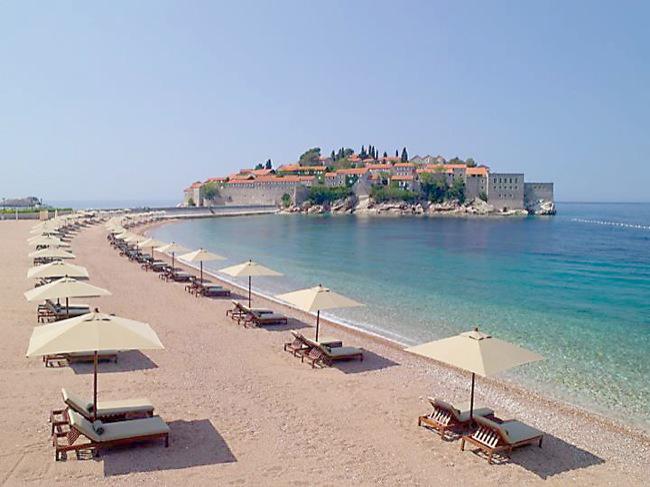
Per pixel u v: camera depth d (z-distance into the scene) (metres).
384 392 14.48
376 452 10.66
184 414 12.20
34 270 21.59
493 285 37.25
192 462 9.80
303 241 77.12
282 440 11.01
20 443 10.20
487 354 10.73
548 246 74.00
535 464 10.54
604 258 58.41
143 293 28.38
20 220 86.31
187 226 115.56
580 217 192.00
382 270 44.72
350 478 9.51
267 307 26.66
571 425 12.87
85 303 24.80
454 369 17.08
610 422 13.29
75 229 70.31
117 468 9.41
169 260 46.34
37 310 21.89
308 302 17.39
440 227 122.94
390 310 27.28
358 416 12.60
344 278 39.19
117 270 36.47
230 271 23.70
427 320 25.03
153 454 10.05
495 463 10.46
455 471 10.02
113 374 14.86
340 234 94.56
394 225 129.75
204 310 24.70
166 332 20.16
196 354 17.33
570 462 10.74
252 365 16.42
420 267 47.59
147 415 11.11
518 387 15.84
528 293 33.88
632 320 25.69
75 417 9.97
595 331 23.30
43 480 8.88
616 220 171.88
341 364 16.98
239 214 182.25
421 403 13.73
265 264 47.28
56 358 15.88
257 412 12.55
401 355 18.42
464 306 28.92
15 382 13.73
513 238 89.75
